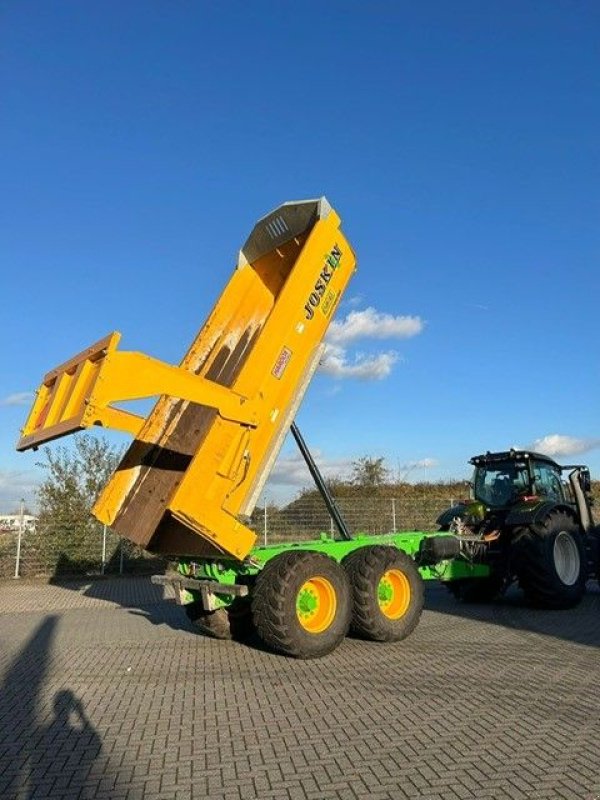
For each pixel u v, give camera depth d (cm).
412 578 832
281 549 813
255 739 482
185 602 831
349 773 415
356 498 2256
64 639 913
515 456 1173
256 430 769
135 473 805
